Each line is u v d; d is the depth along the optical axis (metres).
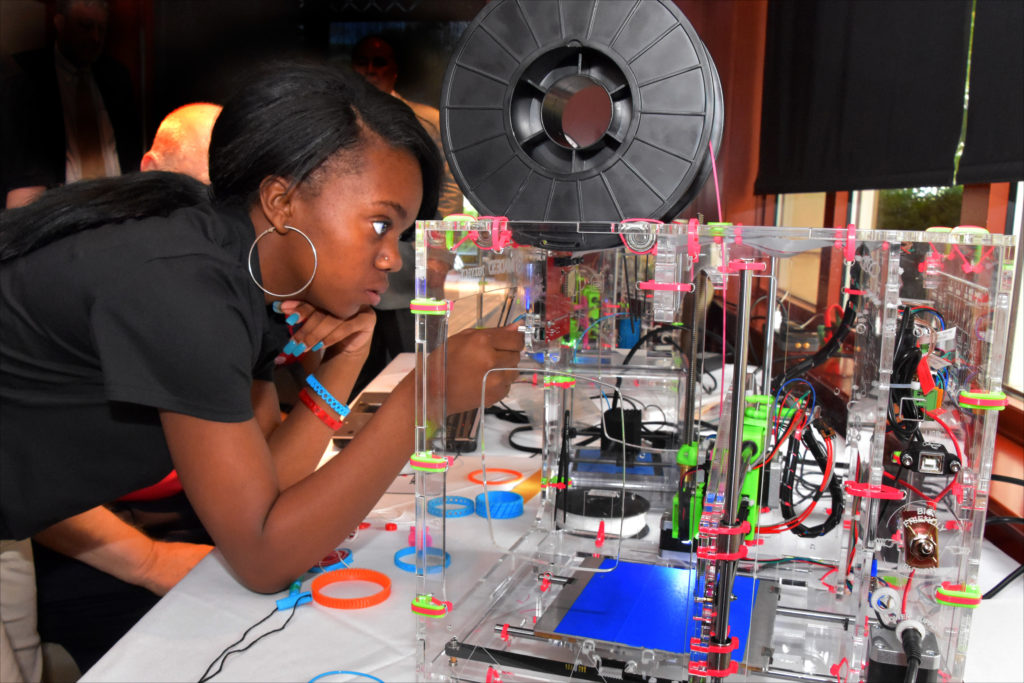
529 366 0.98
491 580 0.92
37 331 0.92
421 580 0.82
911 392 0.71
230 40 4.50
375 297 1.04
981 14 1.81
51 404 0.95
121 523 1.49
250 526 0.92
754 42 4.07
